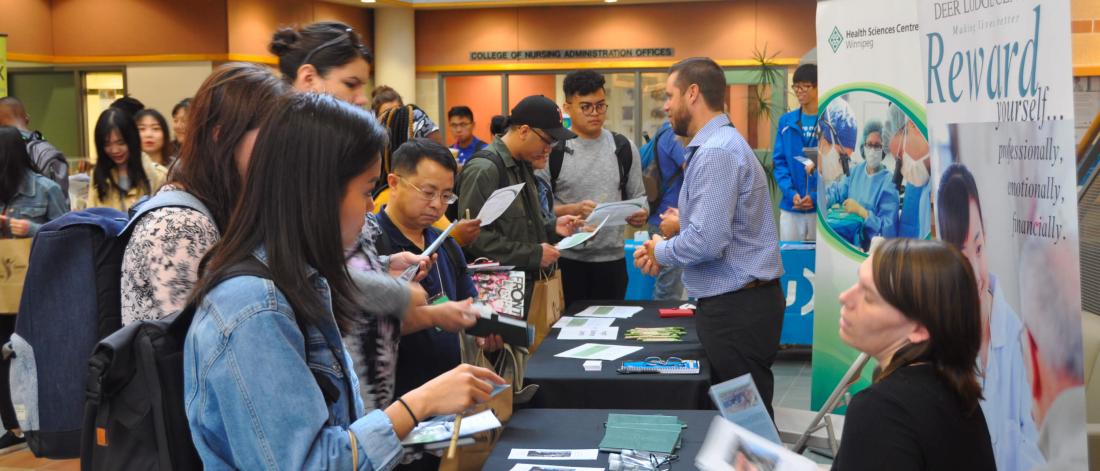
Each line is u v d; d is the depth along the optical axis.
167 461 1.42
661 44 13.26
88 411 1.49
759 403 2.76
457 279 3.21
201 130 1.69
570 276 4.97
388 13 13.51
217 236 1.69
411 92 13.79
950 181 2.54
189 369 1.40
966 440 1.64
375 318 2.34
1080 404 1.80
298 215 1.41
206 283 1.41
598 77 5.12
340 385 1.53
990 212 2.22
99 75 11.52
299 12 12.12
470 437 1.83
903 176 4.05
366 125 1.46
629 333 3.98
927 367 1.67
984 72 2.24
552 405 3.29
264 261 1.42
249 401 1.35
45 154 5.50
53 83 11.50
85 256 2.24
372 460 1.43
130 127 4.94
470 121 8.79
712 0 13.04
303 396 1.38
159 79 11.30
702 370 3.36
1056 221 1.85
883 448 1.62
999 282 2.19
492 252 3.89
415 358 2.77
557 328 4.12
